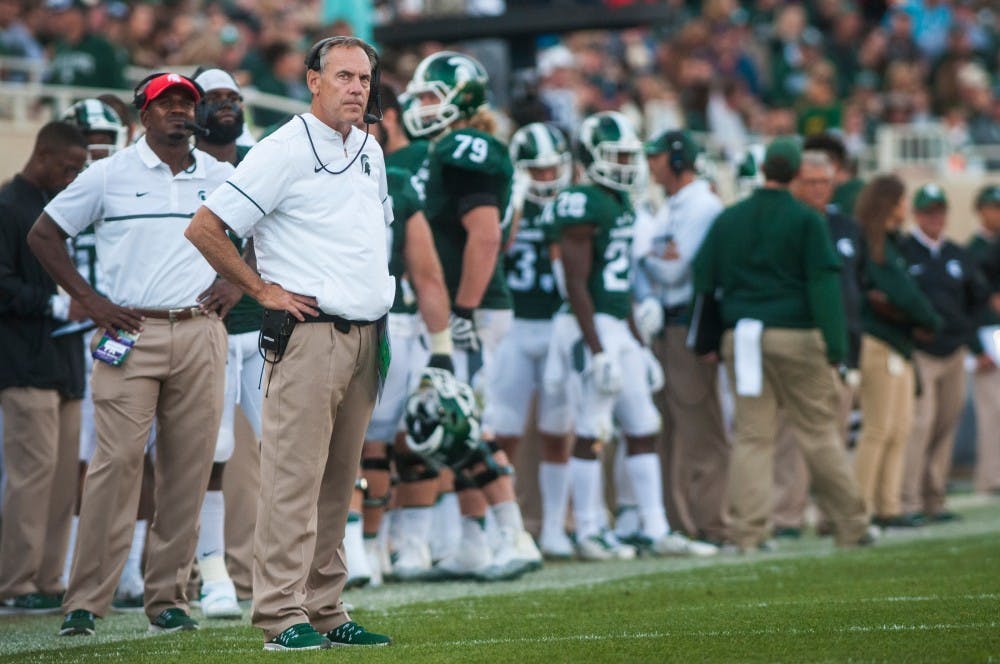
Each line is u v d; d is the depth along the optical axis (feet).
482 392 84.12
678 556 97.55
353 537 80.12
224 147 73.77
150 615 66.69
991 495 142.20
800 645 55.31
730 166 176.24
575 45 189.16
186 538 66.49
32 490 77.51
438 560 92.12
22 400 77.20
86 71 129.59
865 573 82.17
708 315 98.22
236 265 54.95
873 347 112.27
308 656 54.54
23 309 76.59
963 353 124.77
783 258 93.81
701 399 103.24
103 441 65.10
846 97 216.33
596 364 93.25
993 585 73.77
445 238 83.66
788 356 93.86
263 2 163.94
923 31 239.30
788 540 109.19
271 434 56.13
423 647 57.00
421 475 85.66
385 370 57.93
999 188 138.72
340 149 56.08
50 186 77.87
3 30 138.21
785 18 213.05
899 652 53.01
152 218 65.31
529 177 97.50
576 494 98.68
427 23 136.26
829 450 95.45
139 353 65.05
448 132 85.56
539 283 97.19
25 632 68.80
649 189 133.80
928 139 195.31
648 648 55.62
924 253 124.67
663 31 214.69
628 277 95.40
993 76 240.12
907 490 119.75
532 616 67.31
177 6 153.28
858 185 122.21
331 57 55.26
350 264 55.93
